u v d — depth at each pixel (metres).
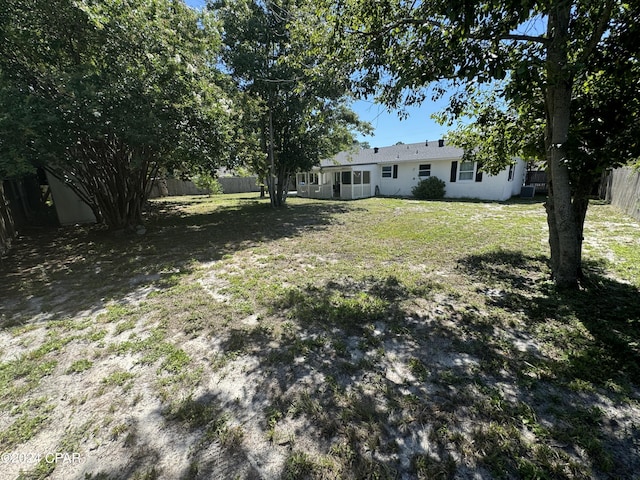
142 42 6.00
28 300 3.96
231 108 7.97
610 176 10.27
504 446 1.68
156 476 1.57
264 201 17.16
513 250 5.62
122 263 5.52
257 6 10.61
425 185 16.11
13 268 5.35
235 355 2.63
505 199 14.54
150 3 6.05
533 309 3.28
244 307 3.56
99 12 5.54
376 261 5.27
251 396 2.14
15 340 2.98
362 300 3.68
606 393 2.06
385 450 1.69
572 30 2.96
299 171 14.59
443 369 2.38
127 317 3.39
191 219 10.69
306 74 4.36
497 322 3.06
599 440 1.70
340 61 3.66
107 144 7.10
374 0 3.12
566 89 3.18
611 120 3.31
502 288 3.92
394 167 18.38
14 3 5.43
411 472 1.56
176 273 4.88
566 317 3.07
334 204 14.44
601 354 2.45
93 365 2.54
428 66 2.91
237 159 8.74
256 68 10.91
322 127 12.82
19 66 5.87
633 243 5.61
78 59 6.36
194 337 2.95
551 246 4.02
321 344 2.77
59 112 5.54
